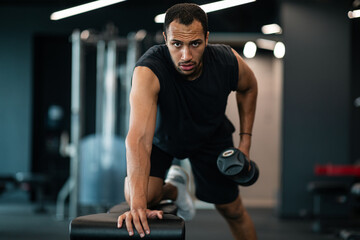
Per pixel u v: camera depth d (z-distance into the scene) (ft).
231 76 6.68
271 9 25.67
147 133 5.62
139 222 4.70
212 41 24.97
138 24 25.96
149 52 6.19
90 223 4.67
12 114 25.84
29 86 25.91
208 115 6.81
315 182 20.06
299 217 20.31
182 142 7.04
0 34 26.02
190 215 8.14
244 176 6.84
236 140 25.89
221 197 8.01
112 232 4.63
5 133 25.85
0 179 20.30
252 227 8.64
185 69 5.59
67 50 26.71
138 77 5.85
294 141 20.48
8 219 19.53
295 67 20.53
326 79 20.51
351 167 17.43
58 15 20.08
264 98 27.68
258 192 27.45
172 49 5.53
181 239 4.63
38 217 20.16
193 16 5.42
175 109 6.53
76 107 18.75
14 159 25.77
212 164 7.66
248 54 24.21
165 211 6.42
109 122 19.21
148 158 5.57
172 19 5.44
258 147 27.61
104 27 25.94
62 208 20.38
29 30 26.02
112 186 18.98
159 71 5.95
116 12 26.00
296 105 20.53
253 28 27.61
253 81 7.19
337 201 19.74
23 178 21.11
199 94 6.48
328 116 20.45
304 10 20.54
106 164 18.99
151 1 25.76
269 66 27.73
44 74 26.68
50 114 26.55
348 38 20.51
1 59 25.94
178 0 25.44
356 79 26.16
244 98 7.34
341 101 20.45
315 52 20.54
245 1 17.62
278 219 20.34
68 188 22.65
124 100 20.10
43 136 26.55
